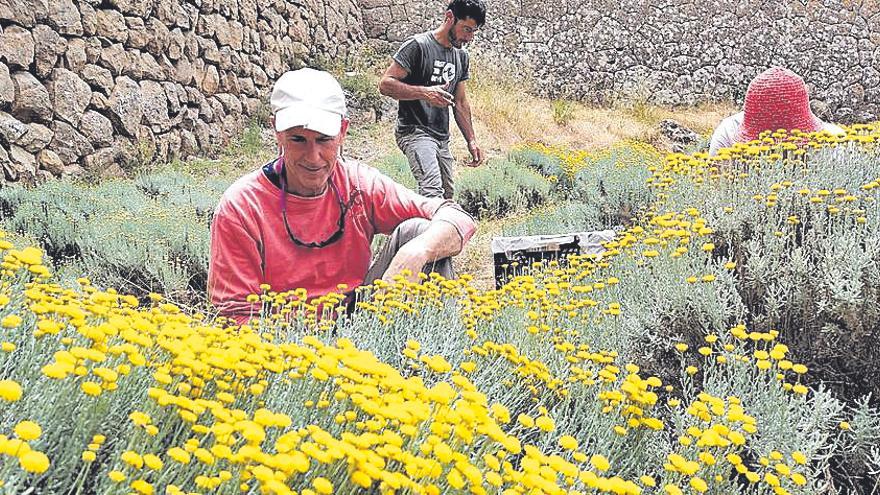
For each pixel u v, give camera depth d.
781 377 2.25
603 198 7.47
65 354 1.41
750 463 2.21
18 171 7.90
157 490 1.41
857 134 4.02
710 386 2.34
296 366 1.84
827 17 19.48
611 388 2.26
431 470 1.45
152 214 6.75
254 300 2.78
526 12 18.97
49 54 8.61
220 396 1.57
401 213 3.44
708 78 19.34
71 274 4.90
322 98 3.04
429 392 1.59
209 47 12.14
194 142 11.41
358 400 1.56
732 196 3.63
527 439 2.18
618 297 3.06
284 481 1.40
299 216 3.22
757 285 2.92
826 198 3.39
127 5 10.09
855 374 2.63
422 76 6.04
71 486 1.38
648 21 19.20
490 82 16.53
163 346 1.66
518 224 7.96
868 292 2.62
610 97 18.94
